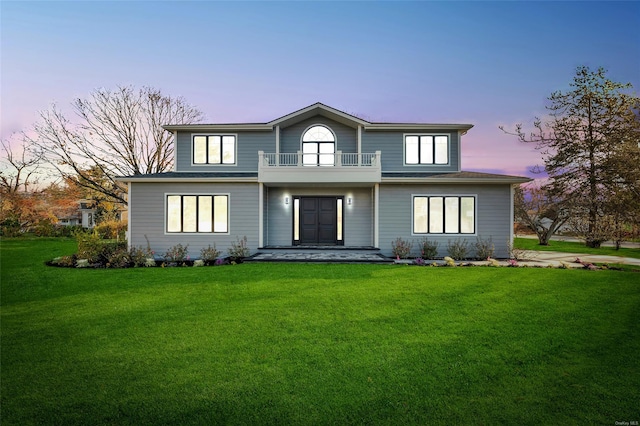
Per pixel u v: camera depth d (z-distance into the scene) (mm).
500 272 11117
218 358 4590
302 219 16672
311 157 17438
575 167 23094
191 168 17281
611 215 21094
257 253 15234
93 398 3582
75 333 5547
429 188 15242
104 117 28328
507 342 5188
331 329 5750
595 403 3510
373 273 10836
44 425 3117
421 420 3230
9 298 7848
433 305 7223
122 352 4789
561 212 22969
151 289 8688
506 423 3182
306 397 3621
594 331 5684
